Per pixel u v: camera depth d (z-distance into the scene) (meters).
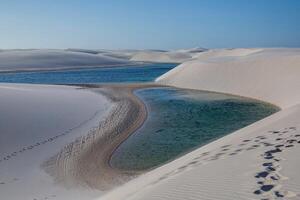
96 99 31.17
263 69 35.66
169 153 15.90
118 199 8.66
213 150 11.44
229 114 24.80
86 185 12.65
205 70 43.03
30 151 16.41
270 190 6.13
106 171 13.99
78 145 17.44
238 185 6.68
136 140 18.34
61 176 13.62
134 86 44.06
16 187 12.73
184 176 8.32
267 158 8.41
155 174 10.92
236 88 35.56
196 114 25.02
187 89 40.56
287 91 28.86
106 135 19.27
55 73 86.75
